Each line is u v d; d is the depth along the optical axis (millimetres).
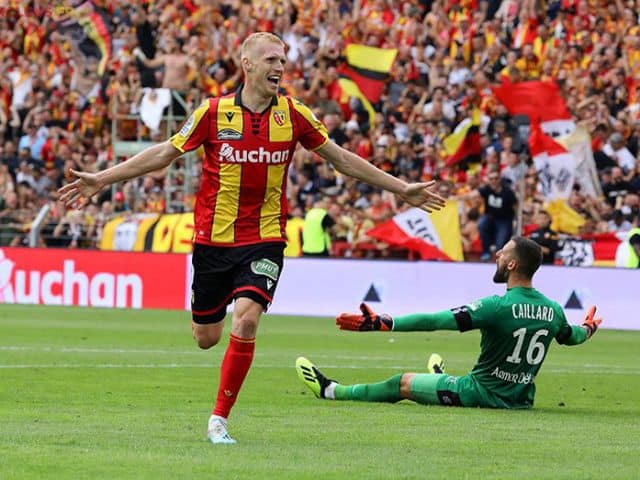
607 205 71625
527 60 79375
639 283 65312
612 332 63844
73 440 21828
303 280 71875
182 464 19250
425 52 83312
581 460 20609
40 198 85250
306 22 87438
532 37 81562
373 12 86250
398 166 78062
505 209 72000
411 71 82125
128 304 74938
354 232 75000
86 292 76250
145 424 24516
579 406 30438
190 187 81500
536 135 73062
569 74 78812
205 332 24750
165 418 25625
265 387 33344
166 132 86062
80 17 91312
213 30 89812
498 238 72250
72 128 88688
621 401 32156
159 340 51469
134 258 75000
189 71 88062
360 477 18312
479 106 77750
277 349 49156
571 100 77312
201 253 23578
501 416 26656
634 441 23266
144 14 91000
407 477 18391
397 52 82438
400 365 42531
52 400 29016
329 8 87750
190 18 90062
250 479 17984
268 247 23172
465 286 68062
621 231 70625
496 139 75688
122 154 85188
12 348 45812
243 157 23125
